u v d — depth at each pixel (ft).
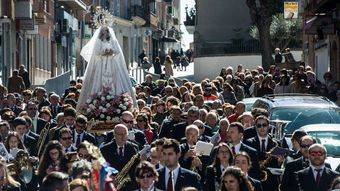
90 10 375.66
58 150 77.66
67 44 346.95
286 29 326.03
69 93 153.48
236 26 377.71
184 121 107.76
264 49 308.19
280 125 108.58
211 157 83.46
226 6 377.91
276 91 181.16
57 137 100.17
